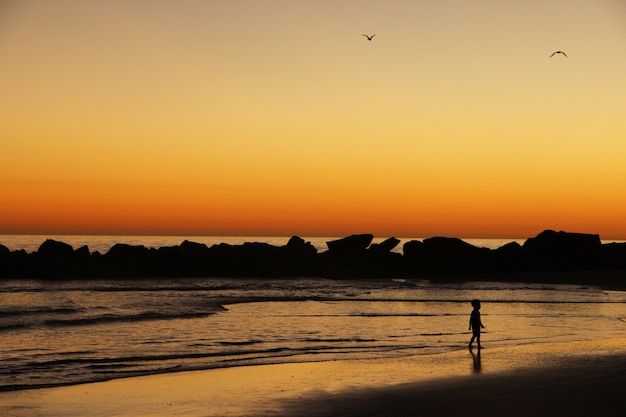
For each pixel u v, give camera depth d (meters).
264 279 56.69
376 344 21.52
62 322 25.55
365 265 67.44
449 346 21.09
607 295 44.16
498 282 56.50
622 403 12.54
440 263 67.50
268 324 26.52
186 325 25.69
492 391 13.71
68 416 12.22
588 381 14.63
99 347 20.20
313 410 12.44
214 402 13.20
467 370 16.52
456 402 12.80
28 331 23.22
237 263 61.72
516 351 19.94
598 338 23.45
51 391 14.24
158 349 20.02
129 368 16.91
